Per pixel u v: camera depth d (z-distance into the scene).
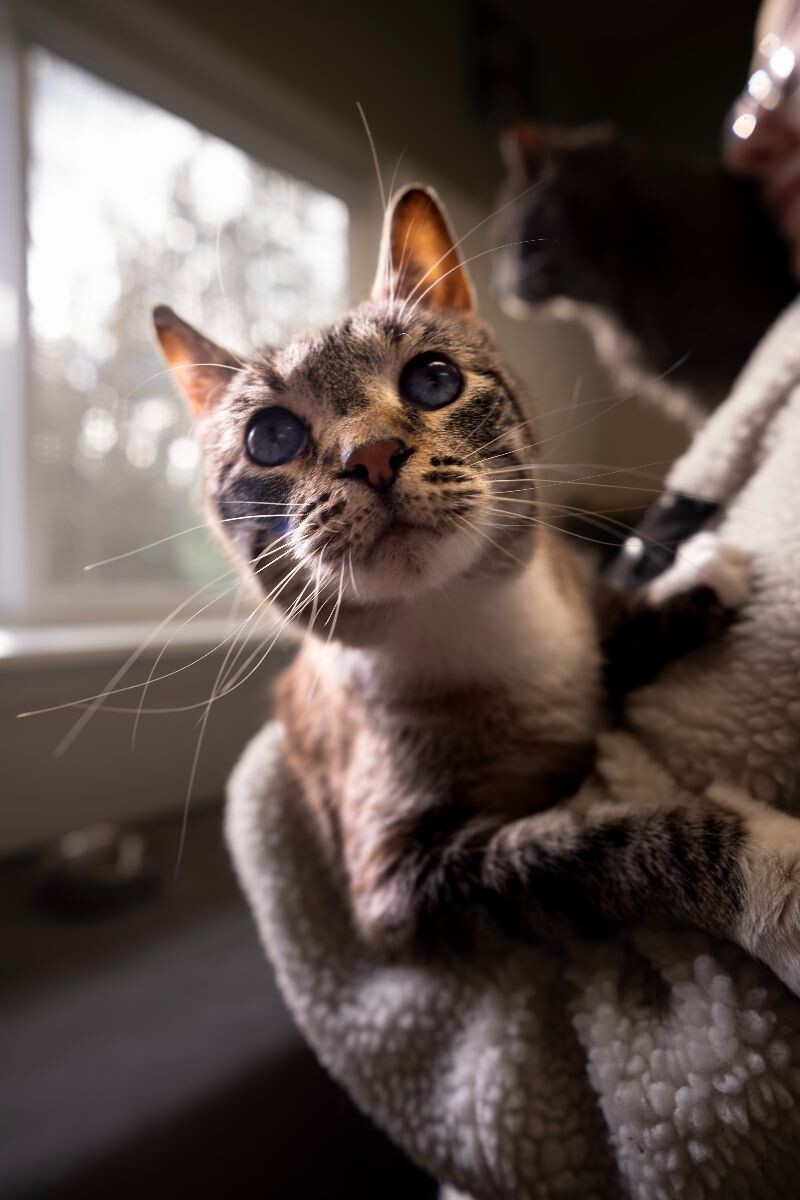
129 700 0.46
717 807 0.16
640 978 0.15
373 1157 0.24
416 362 0.21
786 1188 0.12
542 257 0.54
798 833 0.15
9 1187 0.22
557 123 0.86
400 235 0.24
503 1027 0.16
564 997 0.16
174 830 0.45
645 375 0.52
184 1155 0.24
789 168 0.31
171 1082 0.26
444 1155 0.17
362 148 0.63
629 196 0.50
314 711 0.24
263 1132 0.25
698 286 0.47
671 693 0.18
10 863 0.41
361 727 0.22
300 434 0.21
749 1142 0.13
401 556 0.19
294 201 0.62
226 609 0.58
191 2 0.51
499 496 0.20
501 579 0.20
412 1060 0.17
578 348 0.80
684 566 0.20
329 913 0.21
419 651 0.21
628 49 0.90
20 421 0.48
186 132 0.55
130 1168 0.23
